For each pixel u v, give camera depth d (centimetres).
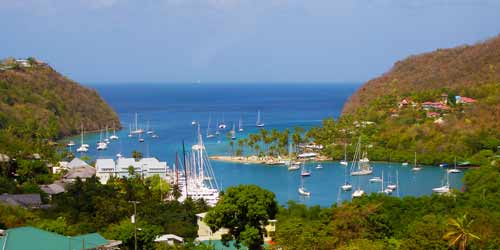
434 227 8175
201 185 16712
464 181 15750
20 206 10825
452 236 7862
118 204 10969
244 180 19012
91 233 8712
